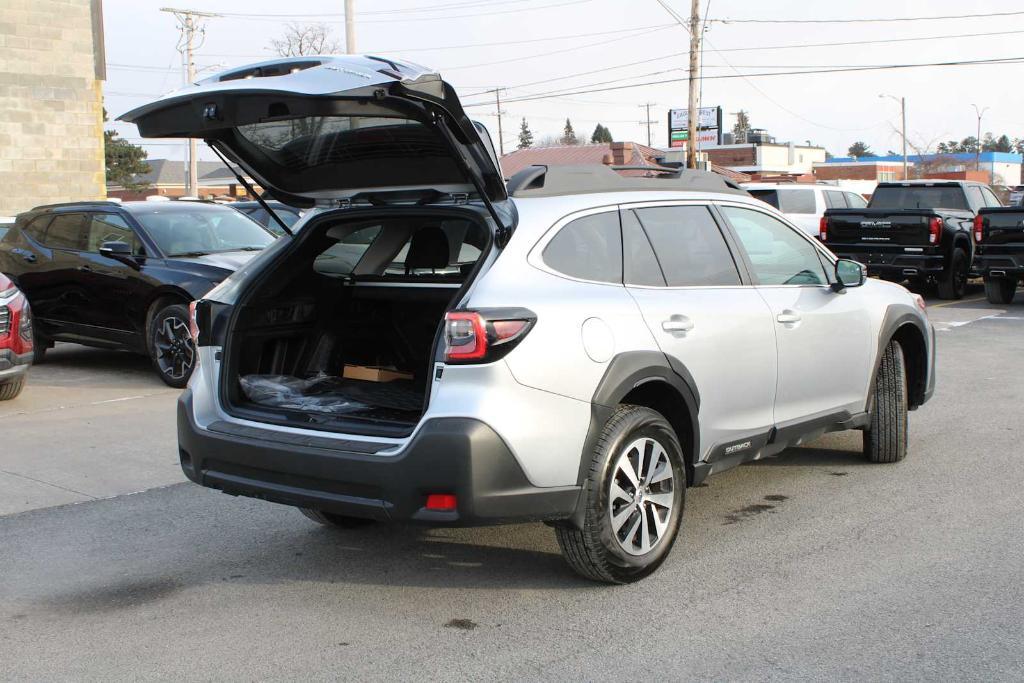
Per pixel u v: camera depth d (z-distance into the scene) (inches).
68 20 912.9
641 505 176.6
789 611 165.3
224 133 177.5
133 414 341.4
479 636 159.5
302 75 150.8
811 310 220.2
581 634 159.0
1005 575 179.2
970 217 690.2
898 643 152.4
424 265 206.7
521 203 173.9
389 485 155.6
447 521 154.2
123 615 171.9
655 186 198.7
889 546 195.6
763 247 217.3
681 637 156.6
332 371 204.2
